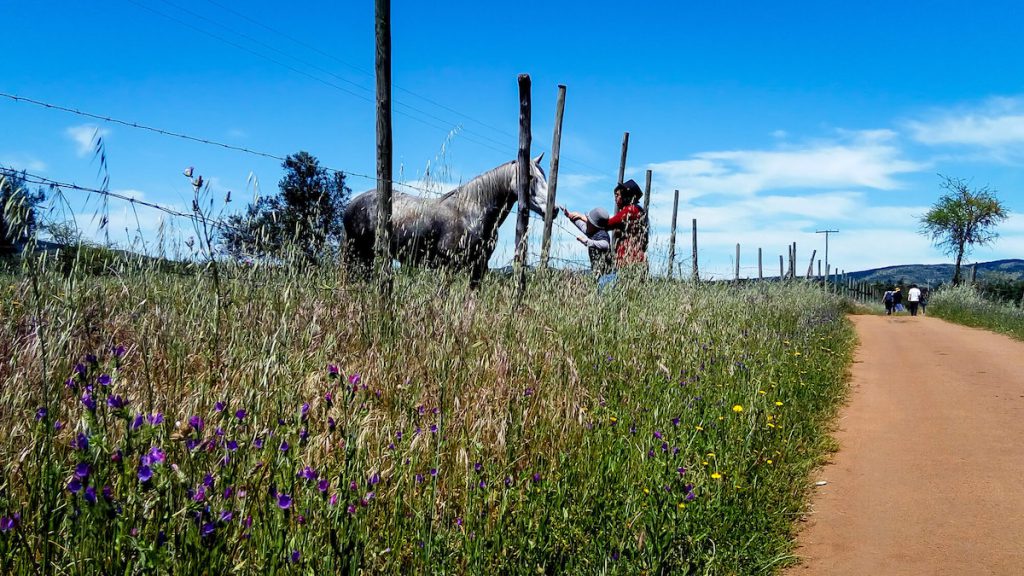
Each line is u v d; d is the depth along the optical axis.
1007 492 4.84
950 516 4.44
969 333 19.33
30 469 2.62
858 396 8.66
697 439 4.83
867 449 6.09
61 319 3.46
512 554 3.13
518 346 5.16
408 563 3.00
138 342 3.82
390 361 4.60
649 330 6.52
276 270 4.98
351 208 9.69
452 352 4.62
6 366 3.40
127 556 2.11
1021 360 12.20
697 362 6.39
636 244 8.77
